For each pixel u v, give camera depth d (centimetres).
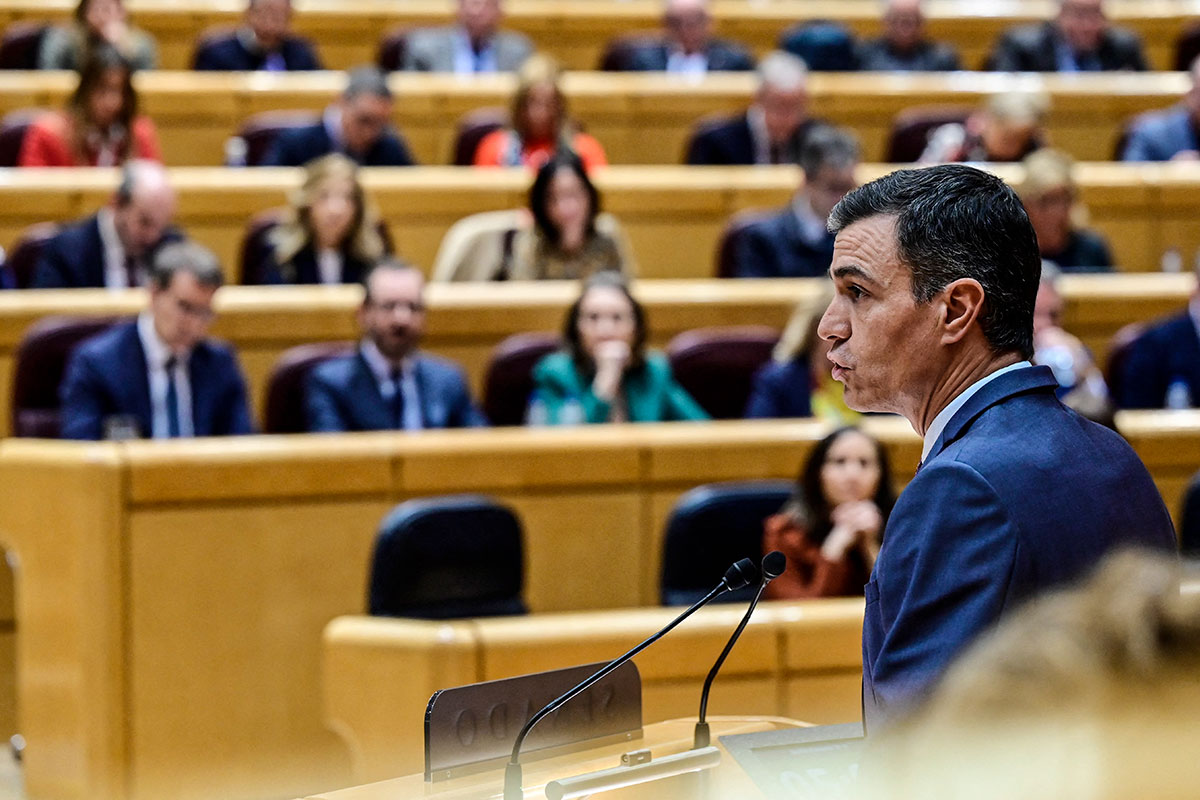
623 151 1498
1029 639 133
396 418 891
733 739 333
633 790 321
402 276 891
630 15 1750
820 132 1180
